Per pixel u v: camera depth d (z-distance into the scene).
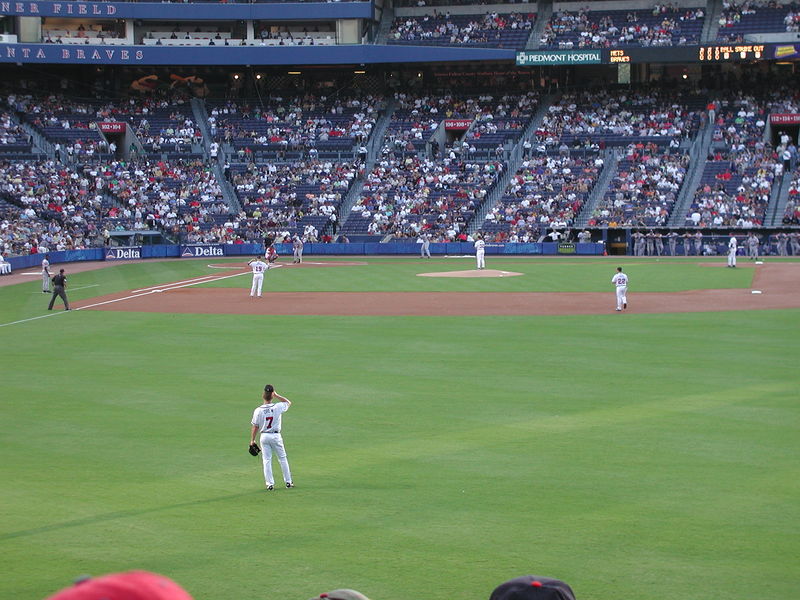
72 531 24.92
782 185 127.50
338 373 46.88
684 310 69.06
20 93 148.25
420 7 157.38
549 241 129.88
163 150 144.62
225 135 147.62
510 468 30.31
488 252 130.12
